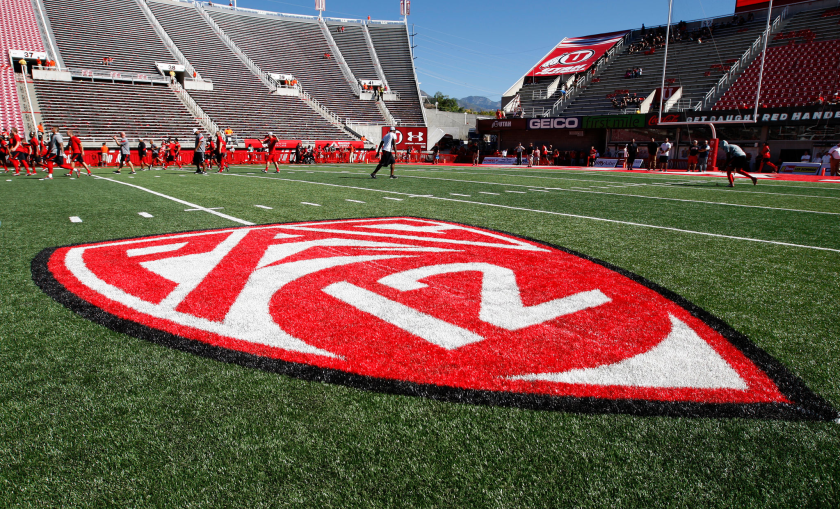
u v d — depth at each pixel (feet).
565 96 112.88
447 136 130.21
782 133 79.92
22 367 7.56
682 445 5.77
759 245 16.98
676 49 111.45
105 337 8.71
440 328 9.10
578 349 8.24
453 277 12.42
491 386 7.02
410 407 6.54
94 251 15.31
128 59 111.04
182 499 4.91
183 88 111.14
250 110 114.32
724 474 5.29
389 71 150.10
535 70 129.90
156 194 31.83
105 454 5.58
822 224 21.97
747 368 7.61
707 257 15.03
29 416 6.29
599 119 95.91
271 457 5.53
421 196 31.76
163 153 72.84
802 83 85.51
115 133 87.86
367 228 19.49
